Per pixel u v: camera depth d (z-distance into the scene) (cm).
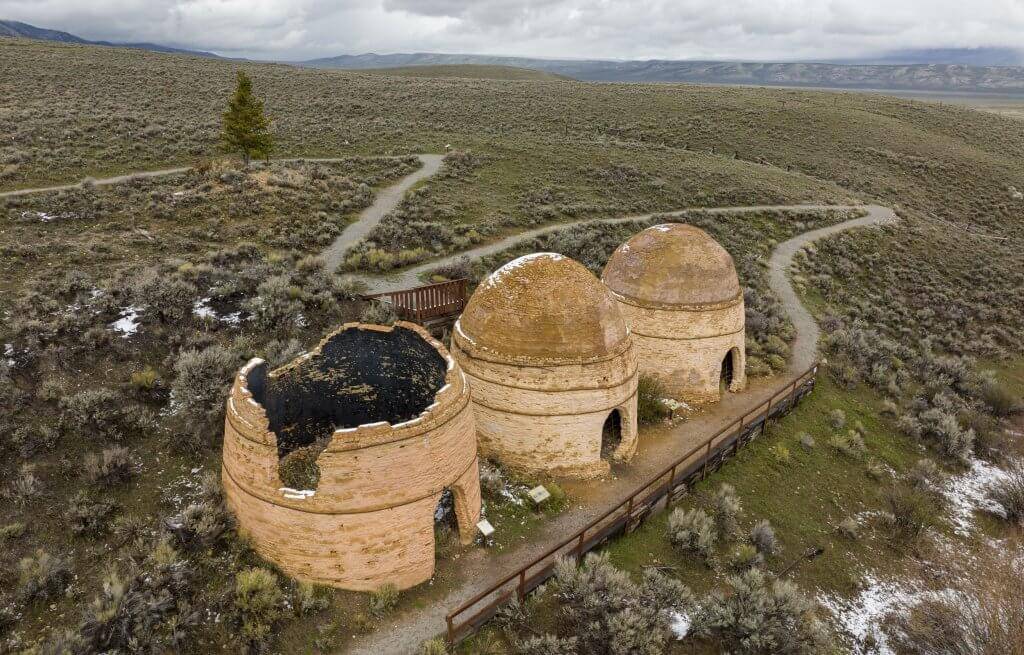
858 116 9594
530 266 1856
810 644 1450
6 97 5800
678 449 2159
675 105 9475
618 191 5656
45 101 5878
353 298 2750
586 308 1805
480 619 1348
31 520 1465
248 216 3844
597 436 1888
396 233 3872
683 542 1723
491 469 1888
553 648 1284
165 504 1575
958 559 1989
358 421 1916
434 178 5281
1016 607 1645
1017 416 3095
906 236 5497
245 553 1409
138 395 1897
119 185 4041
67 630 1215
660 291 2364
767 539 1806
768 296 3844
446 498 1748
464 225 4253
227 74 8681
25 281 2519
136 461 1684
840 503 2147
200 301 2488
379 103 8331
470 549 1576
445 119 7912
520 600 1419
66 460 1634
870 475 2331
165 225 3544
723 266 2402
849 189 7006
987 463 2627
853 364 3188
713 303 2372
